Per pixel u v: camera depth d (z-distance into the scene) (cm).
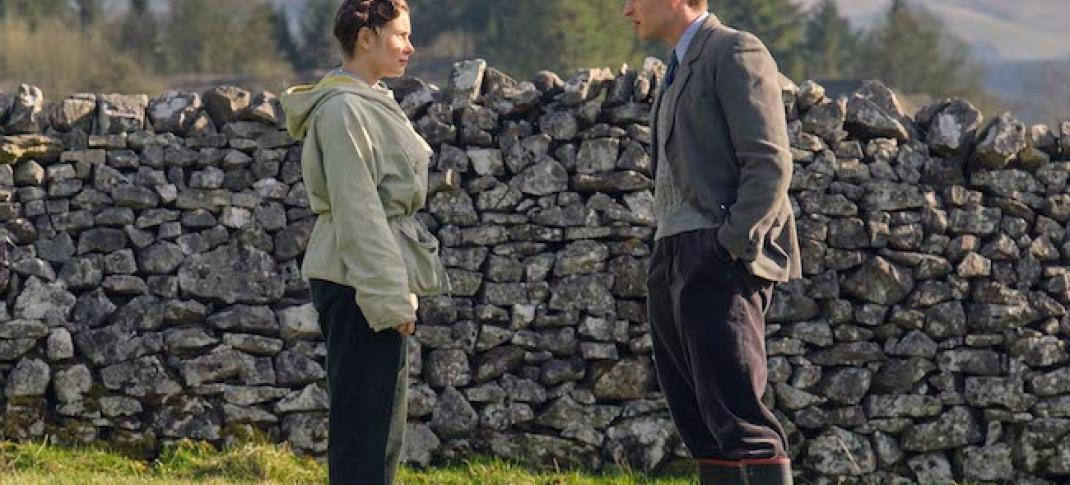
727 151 1101
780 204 1082
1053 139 1916
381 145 1059
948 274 1892
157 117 1880
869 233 1888
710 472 1162
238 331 1864
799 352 1881
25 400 1836
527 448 1869
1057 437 1869
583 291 1878
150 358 1848
